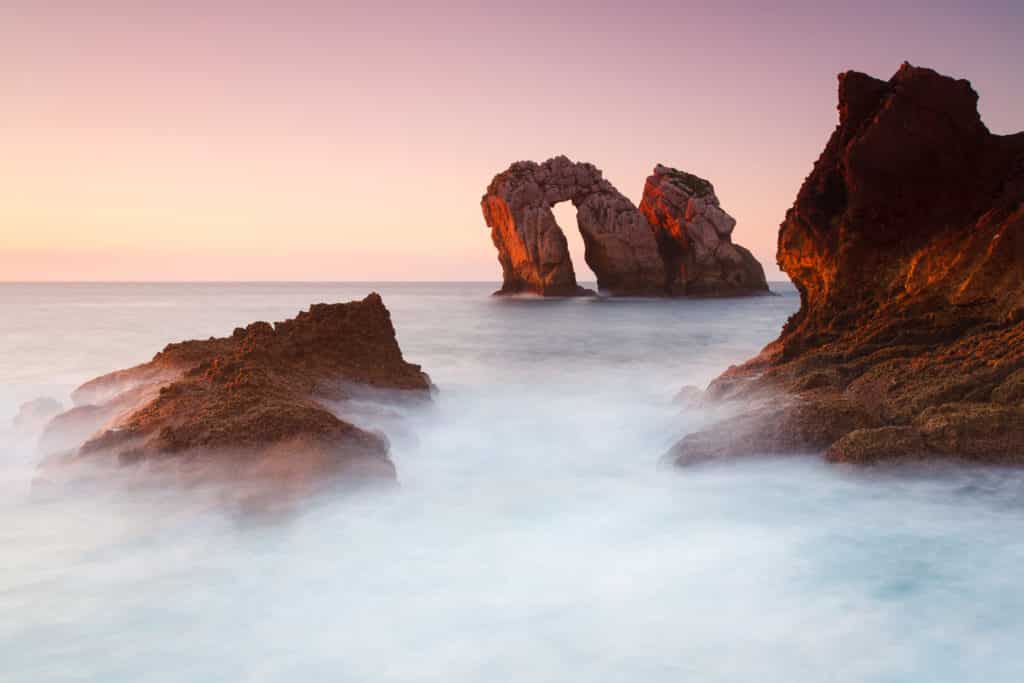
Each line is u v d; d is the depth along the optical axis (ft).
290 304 221.05
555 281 250.57
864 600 16.93
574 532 21.70
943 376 28.30
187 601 17.21
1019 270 32.86
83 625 16.16
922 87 40.19
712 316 147.02
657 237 268.00
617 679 14.03
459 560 19.62
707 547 20.22
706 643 15.25
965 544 19.71
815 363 34.99
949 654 14.74
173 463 23.73
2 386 50.55
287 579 18.39
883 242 40.81
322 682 14.08
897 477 22.72
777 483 24.22
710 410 34.96
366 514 22.45
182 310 164.76
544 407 42.78
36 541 20.31
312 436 24.66
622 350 78.33
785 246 47.44
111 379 37.58
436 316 146.20
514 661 14.73
